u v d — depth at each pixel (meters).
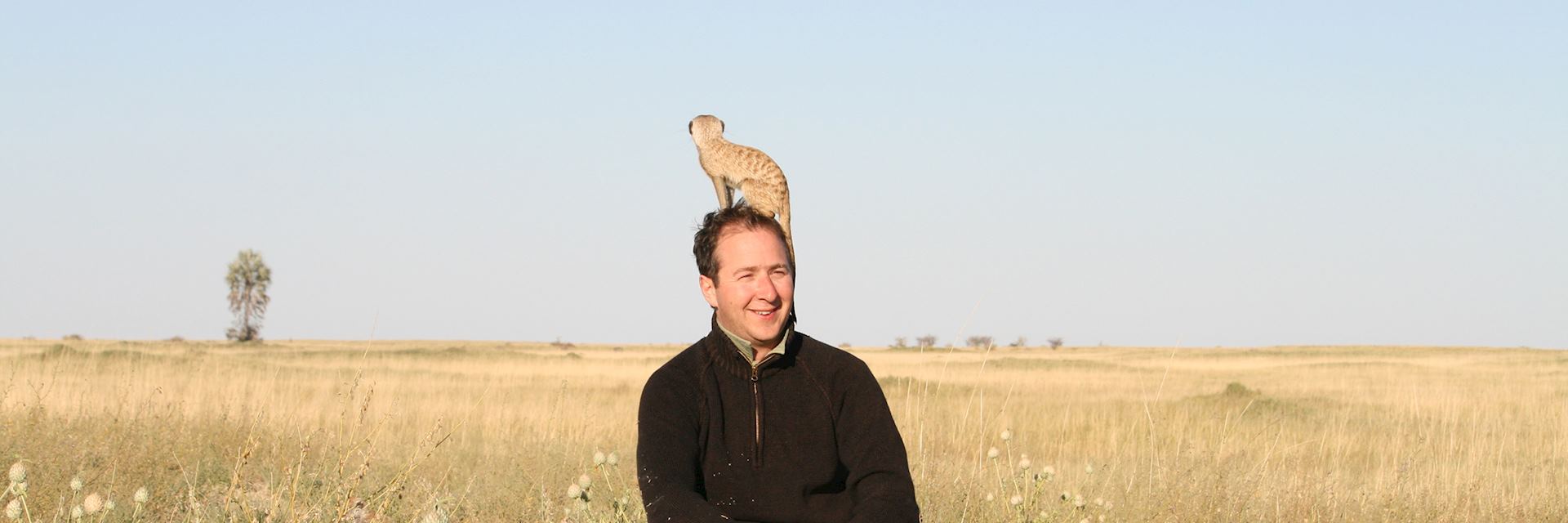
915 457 7.29
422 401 18.59
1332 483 8.80
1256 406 20.75
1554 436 16.42
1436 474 10.70
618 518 4.19
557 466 8.22
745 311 2.99
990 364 44.62
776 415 3.06
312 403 16.05
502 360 48.34
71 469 7.24
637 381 32.09
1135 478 8.18
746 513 3.05
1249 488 8.14
